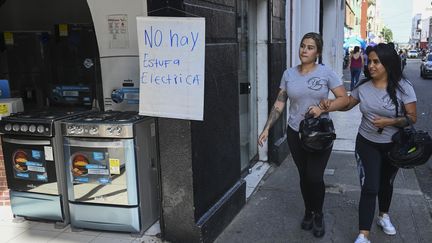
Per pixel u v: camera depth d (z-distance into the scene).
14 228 4.22
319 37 3.72
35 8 5.62
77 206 4.02
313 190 3.89
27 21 5.68
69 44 5.34
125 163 3.81
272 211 4.63
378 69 3.48
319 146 3.55
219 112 4.07
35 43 5.67
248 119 5.98
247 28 5.85
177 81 3.49
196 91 3.46
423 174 6.05
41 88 5.74
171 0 3.41
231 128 4.41
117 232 4.06
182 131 3.57
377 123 3.50
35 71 5.73
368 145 3.65
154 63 3.52
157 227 4.13
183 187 3.66
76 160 3.92
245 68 5.82
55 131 3.98
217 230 4.03
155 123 3.75
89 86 5.30
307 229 4.17
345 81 22.72
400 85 3.51
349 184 5.49
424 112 11.72
